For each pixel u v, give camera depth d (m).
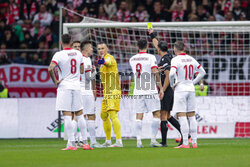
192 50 52.62
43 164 18.77
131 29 51.59
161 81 30.78
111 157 21.66
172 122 31.39
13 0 64.50
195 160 19.89
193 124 28.17
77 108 27.42
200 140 39.66
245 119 43.88
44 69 49.03
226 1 64.69
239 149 26.59
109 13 65.75
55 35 62.28
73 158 21.30
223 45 56.78
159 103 29.42
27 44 61.78
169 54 31.38
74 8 65.50
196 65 27.98
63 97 26.72
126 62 51.19
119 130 30.09
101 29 54.31
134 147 29.67
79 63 27.28
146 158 21.08
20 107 45.28
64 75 26.95
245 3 64.50
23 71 49.00
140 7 65.31
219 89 49.34
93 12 65.38
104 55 29.62
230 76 49.62
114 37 55.66
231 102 44.00
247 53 56.41
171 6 65.06
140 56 29.03
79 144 30.97
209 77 49.72
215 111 43.84
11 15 64.38
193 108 28.06
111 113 29.86
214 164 18.16
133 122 42.31
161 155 22.61
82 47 30.19
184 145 28.16
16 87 48.75
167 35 55.34
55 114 44.97
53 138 44.41
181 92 27.64
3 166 18.19
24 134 44.91
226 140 39.44
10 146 33.09
